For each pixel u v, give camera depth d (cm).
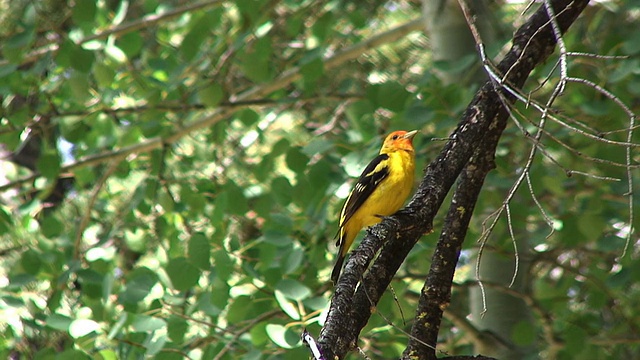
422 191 633
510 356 1184
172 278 1012
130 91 1428
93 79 1397
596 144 1133
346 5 1573
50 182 1257
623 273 1153
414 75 1605
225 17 1405
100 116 1277
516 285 1255
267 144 1585
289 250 1057
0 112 1243
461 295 1539
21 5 1385
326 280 1231
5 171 1411
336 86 1603
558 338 1255
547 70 1102
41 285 1330
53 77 1328
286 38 1577
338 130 1492
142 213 1293
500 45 1080
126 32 1227
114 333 970
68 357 991
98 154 1313
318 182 1120
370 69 1619
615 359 1220
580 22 1458
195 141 1412
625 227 1264
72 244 1302
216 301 1005
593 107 1054
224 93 1252
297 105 1530
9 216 1253
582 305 1488
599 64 1117
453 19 1234
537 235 1219
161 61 1247
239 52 1148
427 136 1151
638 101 1426
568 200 1210
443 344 1309
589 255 1338
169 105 1252
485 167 665
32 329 1225
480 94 673
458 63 1102
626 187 1117
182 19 1394
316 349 437
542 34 689
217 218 1112
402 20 1675
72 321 1018
